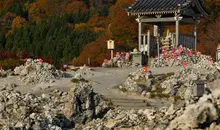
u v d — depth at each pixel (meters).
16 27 101.56
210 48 58.97
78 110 22.77
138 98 27.48
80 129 20.97
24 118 21.70
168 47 43.56
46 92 27.47
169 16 45.62
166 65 39.47
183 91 27.16
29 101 23.81
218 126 16.19
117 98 26.81
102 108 23.66
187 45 45.72
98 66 45.22
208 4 67.06
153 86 28.81
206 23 66.19
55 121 21.42
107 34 64.69
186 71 29.77
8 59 36.84
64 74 33.41
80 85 23.61
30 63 32.81
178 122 16.81
